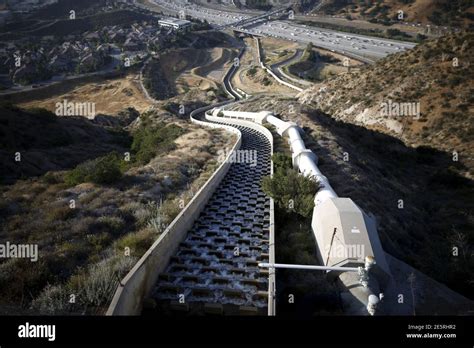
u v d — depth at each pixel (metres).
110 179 18.22
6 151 28.84
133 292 8.12
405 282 12.23
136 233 11.91
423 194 29.22
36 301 8.15
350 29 156.50
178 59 146.00
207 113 58.59
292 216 14.51
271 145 28.06
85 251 10.78
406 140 47.72
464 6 148.25
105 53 144.25
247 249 11.79
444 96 51.16
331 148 26.91
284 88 98.50
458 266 14.57
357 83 67.56
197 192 15.16
